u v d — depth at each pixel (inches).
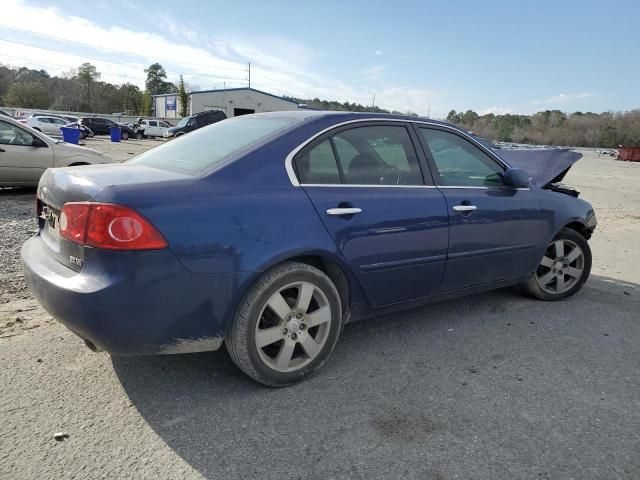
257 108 2369.6
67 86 3791.8
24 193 372.8
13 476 85.4
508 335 153.1
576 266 188.4
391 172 134.4
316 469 90.2
